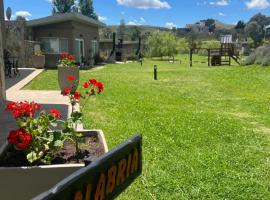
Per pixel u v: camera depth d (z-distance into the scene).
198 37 114.75
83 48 32.59
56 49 29.38
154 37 54.53
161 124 8.59
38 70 21.81
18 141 3.64
